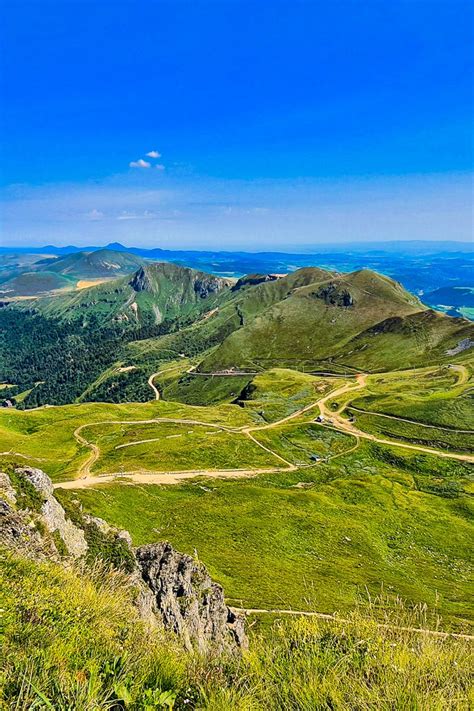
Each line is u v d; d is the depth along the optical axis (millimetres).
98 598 10148
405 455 164750
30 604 8242
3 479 22750
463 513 125500
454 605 75062
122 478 121375
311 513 111438
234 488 123000
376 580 82812
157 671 6660
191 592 28797
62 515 25078
